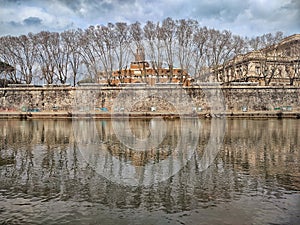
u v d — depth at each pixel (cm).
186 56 5672
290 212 899
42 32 5709
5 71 5825
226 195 1048
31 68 5881
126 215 888
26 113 4572
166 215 885
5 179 1258
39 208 945
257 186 1143
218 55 5797
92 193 1080
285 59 6488
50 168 1444
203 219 855
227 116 4488
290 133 2644
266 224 824
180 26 5559
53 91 5091
